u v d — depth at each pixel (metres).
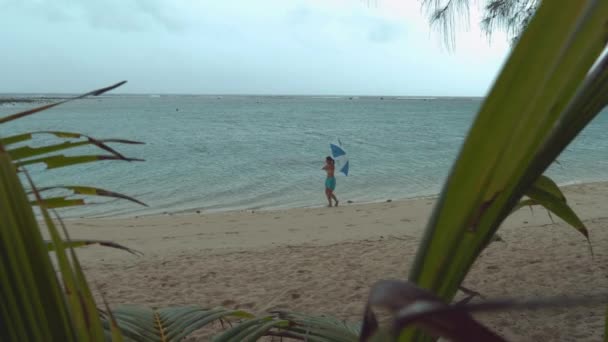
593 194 15.53
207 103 193.62
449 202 0.57
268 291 6.91
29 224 0.62
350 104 189.62
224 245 10.55
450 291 0.61
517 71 0.51
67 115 90.81
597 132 51.91
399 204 15.65
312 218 13.77
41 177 23.89
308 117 88.44
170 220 14.12
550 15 0.48
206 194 20.25
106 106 150.50
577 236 9.32
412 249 9.12
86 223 13.62
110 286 7.41
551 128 0.54
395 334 0.33
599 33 0.46
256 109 128.25
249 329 1.74
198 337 5.02
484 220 0.57
